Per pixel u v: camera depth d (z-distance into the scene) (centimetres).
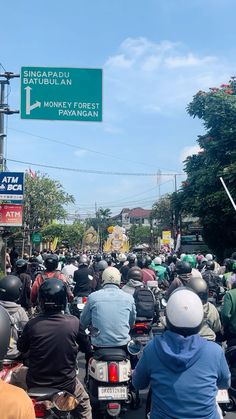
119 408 589
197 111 3155
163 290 1348
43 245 5022
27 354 488
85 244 6288
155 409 338
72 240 5806
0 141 1490
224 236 3328
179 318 341
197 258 2130
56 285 481
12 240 3272
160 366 339
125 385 595
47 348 469
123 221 12838
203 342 343
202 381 332
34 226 3853
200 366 335
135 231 9644
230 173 2758
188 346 338
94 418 653
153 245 7744
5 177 1498
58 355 471
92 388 609
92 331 564
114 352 600
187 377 332
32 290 974
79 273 1166
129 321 637
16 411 219
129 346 567
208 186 3050
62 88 1402
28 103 1397
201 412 329
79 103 1402
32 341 472
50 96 1402
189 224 4559
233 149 2972
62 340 472
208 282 1165
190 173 3344
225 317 680
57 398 436
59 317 480
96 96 1403
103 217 10825
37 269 1484
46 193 3891
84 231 6331
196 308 344
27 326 479
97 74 1406
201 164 3316
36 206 3853
